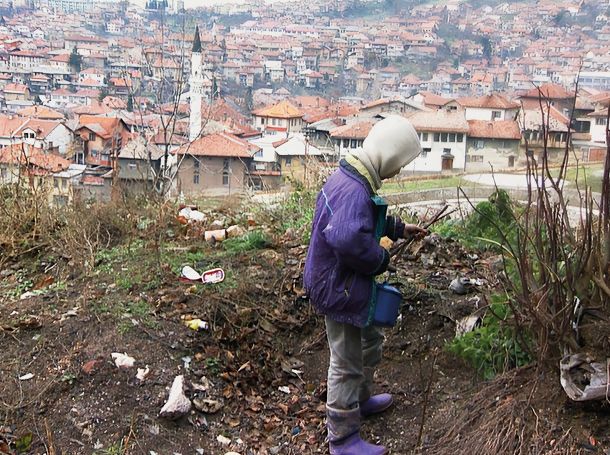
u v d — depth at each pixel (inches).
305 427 156.3
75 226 238.7
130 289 196.2
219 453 145.1
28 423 144.3
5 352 165.2
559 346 139.9
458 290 200.1
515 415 138.1
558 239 148.5
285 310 193.6
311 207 295.1
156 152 476.7
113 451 139.6
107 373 157.9
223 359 171.2
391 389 167.6
